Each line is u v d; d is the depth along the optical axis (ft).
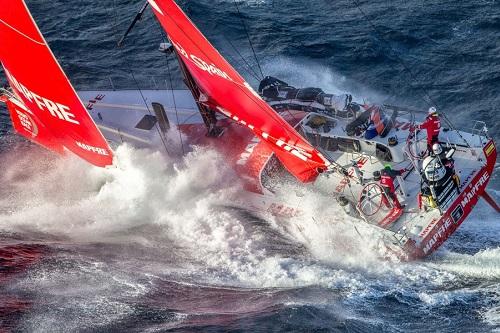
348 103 205.46
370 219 180.14
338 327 147.13
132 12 306.14
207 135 206.69
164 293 160.66
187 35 181.27
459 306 158.40
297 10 305.32
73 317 148.15
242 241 185.57
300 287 166.50
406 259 173.68
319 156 179.73
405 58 272.92
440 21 291.17
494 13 294.05
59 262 171.22
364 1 309.01
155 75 269.44
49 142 211.20
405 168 193.16
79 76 269.03
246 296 160.25
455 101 250.78
